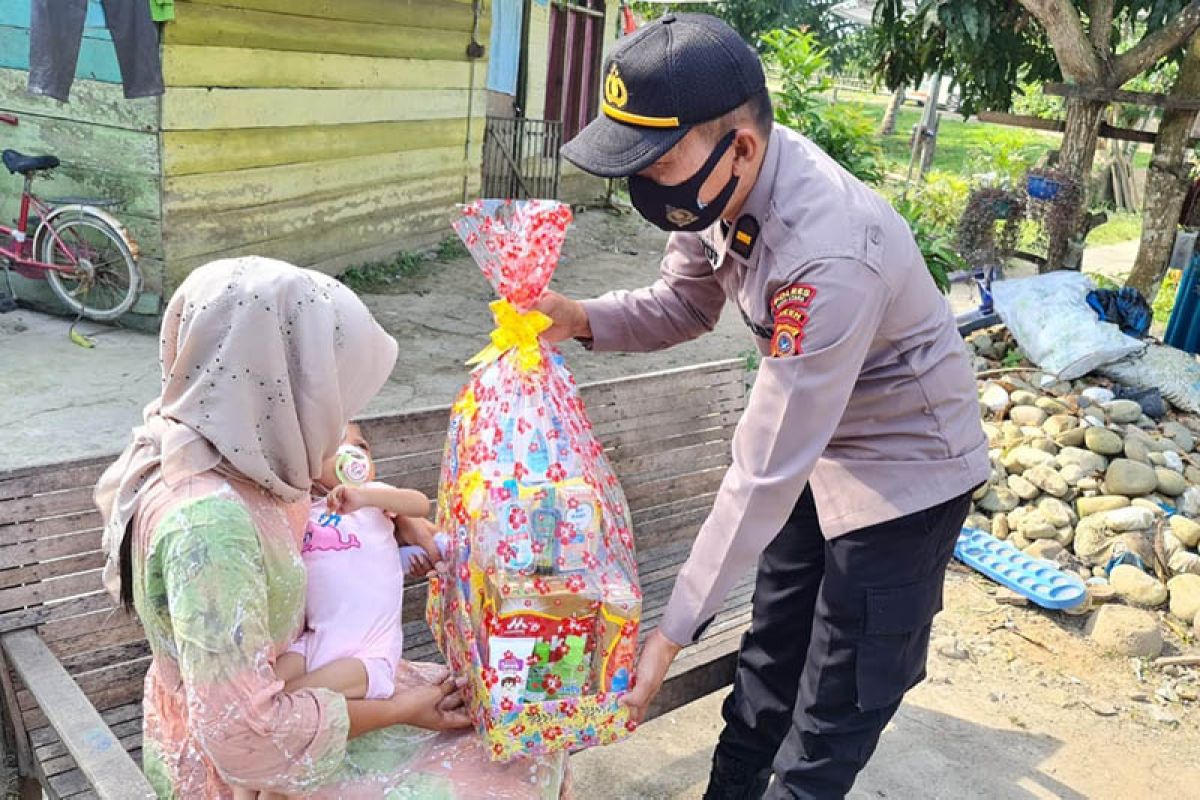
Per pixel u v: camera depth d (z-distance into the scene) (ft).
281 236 24.40
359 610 5.71
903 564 6.91
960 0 22.84
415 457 8.55
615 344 8.03
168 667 5.27
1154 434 16.96
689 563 6.31
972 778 10.11
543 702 5.59
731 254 6.65
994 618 13.16
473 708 5.81
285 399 5.02
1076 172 22.30
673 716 10.62
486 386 6.06
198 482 4.99
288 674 5.42
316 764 5.16
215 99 21.24
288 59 23.15
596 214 40.75
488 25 31.45
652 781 9.60
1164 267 23.76
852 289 5.91
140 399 17.85
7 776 6.98
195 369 4.98
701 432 10.84
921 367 6.72
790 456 6.08
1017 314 19.66
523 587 5.49
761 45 56.29
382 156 27.73
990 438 16.57
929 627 7.38
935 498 6.84
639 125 5.76
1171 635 12.96
